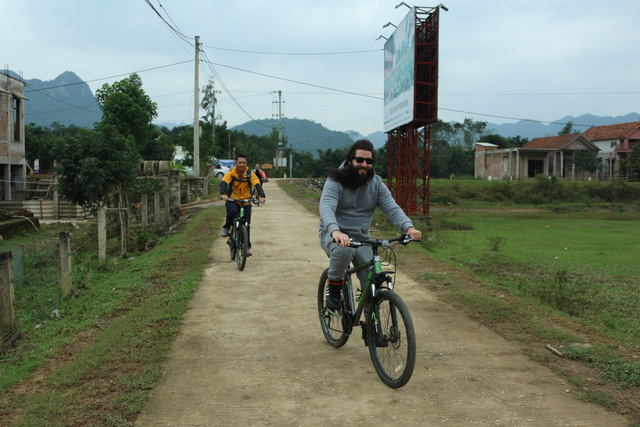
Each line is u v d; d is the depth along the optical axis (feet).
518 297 20.86
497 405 10.80
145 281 23.27
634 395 11.26
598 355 13.60
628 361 13.14
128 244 36.83
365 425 9.95
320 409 10.61
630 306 24.47
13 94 81.10
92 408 10.51
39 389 11.62
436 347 14.49
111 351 13.79
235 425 9.91
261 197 26.78
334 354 13.93
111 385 11.61
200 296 20.54
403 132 76.54
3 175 80.59
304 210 64.03
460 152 243.81
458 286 22.52
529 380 12.13
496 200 164.66
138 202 52.54
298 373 12.55
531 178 190.39
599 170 198.18
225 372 12.58
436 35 65.10
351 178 12.38
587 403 10.92
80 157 33.71
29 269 28.78
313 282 23.20
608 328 17.84
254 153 252.83
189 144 137.08
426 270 26.45
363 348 14.43
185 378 12.18
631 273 34.94
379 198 13.07
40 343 15.31
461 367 12.95
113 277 25.04
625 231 77.30
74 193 34.19
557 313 18.71
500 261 37.09
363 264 12.56
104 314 18.24
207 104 229.45
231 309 18.58
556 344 14.73
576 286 26.84
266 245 34.32
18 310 20.08
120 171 34.58
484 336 15.52
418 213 74.23
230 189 26.73
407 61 68.54
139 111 104.73
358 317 12.87
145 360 13.17
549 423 10.03
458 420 10.15
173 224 50.44
